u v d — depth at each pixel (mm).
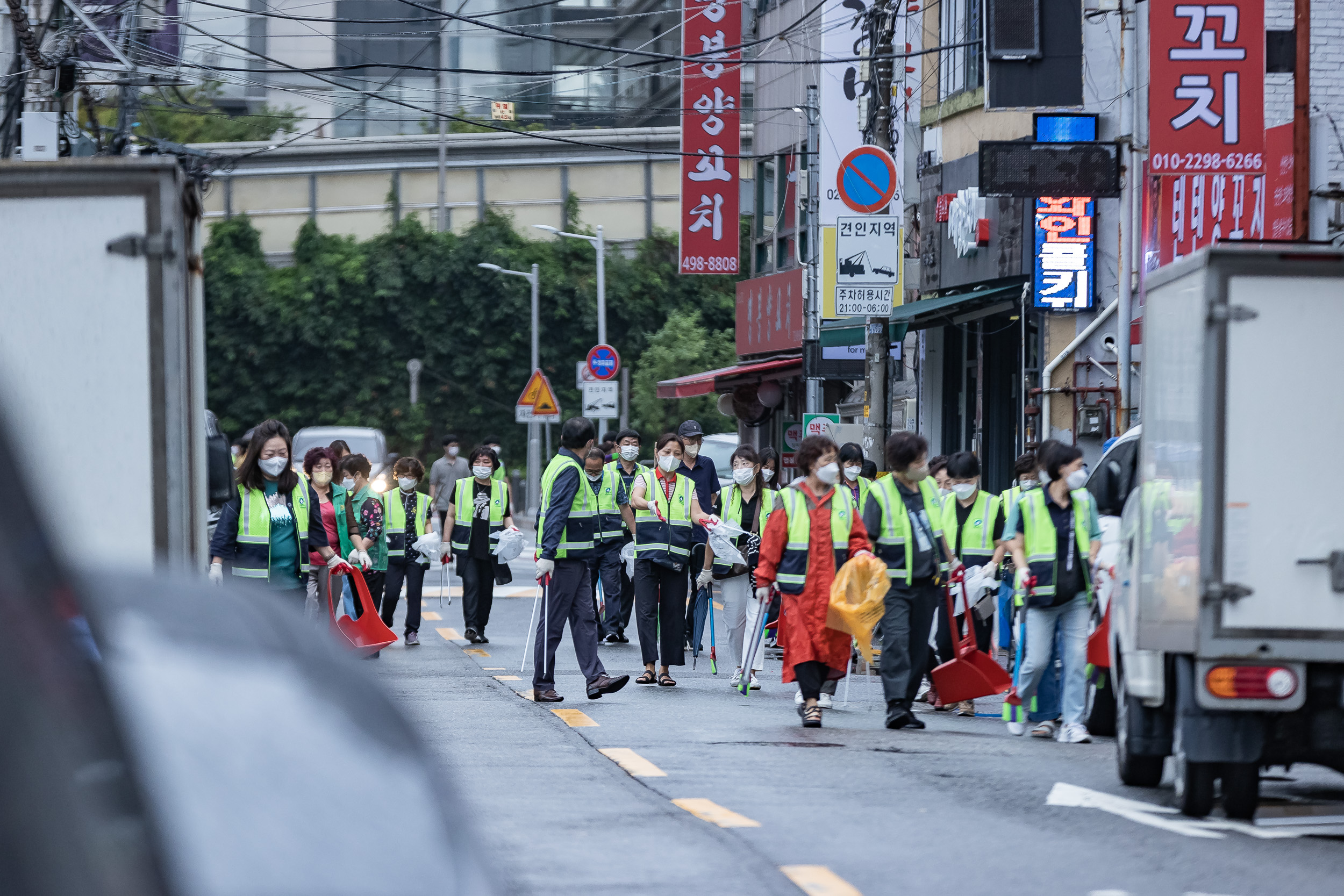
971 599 40781
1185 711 25453
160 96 71750
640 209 163250
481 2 168250
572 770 29812
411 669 49000
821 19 88125
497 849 22375
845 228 57500
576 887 20016
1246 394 24688
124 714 5414
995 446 72938
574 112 153625
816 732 36062
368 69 169750
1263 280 24766
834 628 36219
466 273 155000
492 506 57469
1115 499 31672
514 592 81938
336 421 155125
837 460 37531
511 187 162875
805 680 36969
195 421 22438
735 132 90750
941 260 73438
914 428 81062
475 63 169125
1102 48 59969
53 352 20641
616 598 57344
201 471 23156
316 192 163000
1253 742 24953
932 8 77000
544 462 156500
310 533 39156
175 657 8711
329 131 170375
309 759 8164
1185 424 25516
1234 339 24703
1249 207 51812
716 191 90562
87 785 4926
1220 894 20156
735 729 36188
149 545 20719
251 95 167875
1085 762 32344
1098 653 34406
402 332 156375
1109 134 59219
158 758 7770
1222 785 25781
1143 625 26906
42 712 4738
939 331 79312
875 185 57500
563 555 40844
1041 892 20141
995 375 72875
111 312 20672
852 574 36000
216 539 36000
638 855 22094
